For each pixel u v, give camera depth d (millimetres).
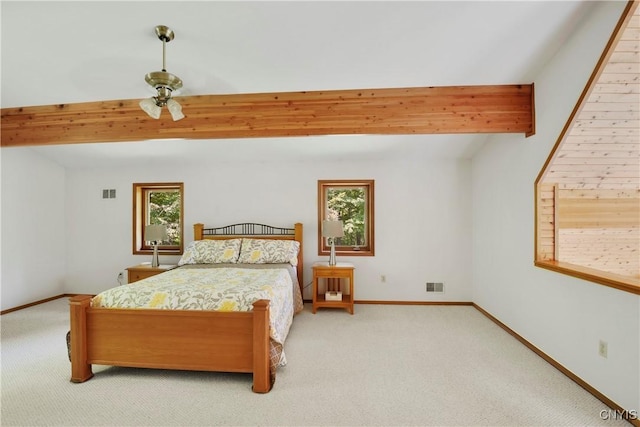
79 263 4812
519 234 3049
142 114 3123
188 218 4656
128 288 2562
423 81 2789
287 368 2482
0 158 3994
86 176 4797
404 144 3945
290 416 1892
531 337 2846
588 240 2924
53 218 4648
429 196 4355
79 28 2100
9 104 3195
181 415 1903
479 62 2518
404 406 1985
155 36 2176
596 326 2080
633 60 1949
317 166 4496
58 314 3889
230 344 2234
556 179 2742
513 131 2850
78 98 3096
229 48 2312
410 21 2064
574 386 2215
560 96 2406
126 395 2117
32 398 2084
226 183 4613
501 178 3412
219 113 3033
